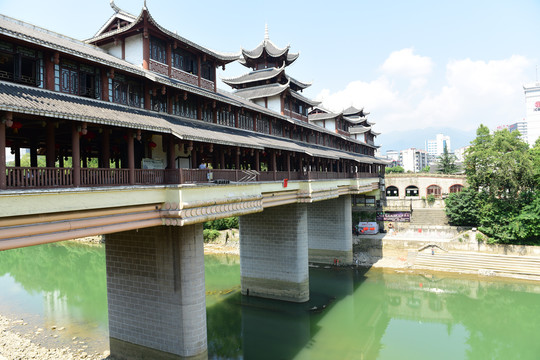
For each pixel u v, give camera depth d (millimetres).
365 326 31016
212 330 29500
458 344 28625
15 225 12156
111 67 18438
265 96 39750
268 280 35438
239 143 22531
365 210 59562
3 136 11898
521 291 38781
